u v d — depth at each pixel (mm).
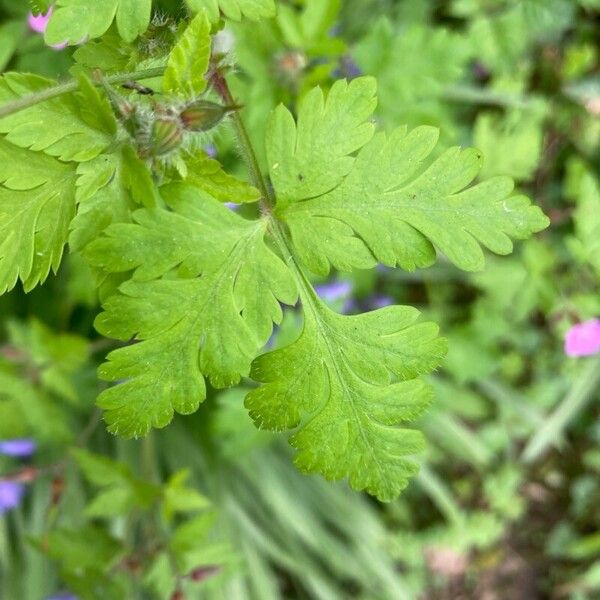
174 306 93
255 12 89
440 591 323
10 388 179
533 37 245
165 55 89
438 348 99
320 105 95
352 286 237
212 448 266
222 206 94
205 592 252
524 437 308
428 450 288
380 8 246
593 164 258
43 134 84
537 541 325
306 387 98
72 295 193
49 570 241
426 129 94
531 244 210
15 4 141
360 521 290
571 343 210
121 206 90
